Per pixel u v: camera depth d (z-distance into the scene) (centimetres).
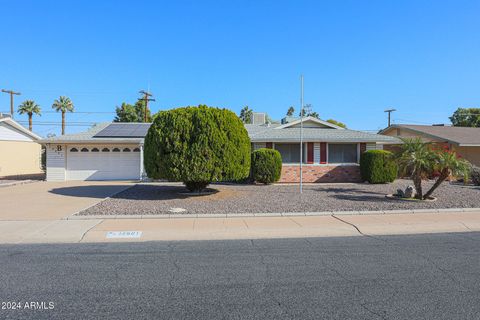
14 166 2480
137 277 491
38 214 967
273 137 1880
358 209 1045
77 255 607
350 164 1936
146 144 1282
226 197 1278
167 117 1241
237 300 408
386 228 836
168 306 391
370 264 552
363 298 414
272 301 405
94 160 2066
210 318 361
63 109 4691
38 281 473
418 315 368
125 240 725
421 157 1188
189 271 519
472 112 4425
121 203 1140
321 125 2184
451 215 983
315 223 878
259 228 823
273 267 538
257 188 1583
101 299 411
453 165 1145
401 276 493
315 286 454
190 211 1002
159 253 622
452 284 460
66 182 1923
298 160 1950
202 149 1198
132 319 358
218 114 1248
